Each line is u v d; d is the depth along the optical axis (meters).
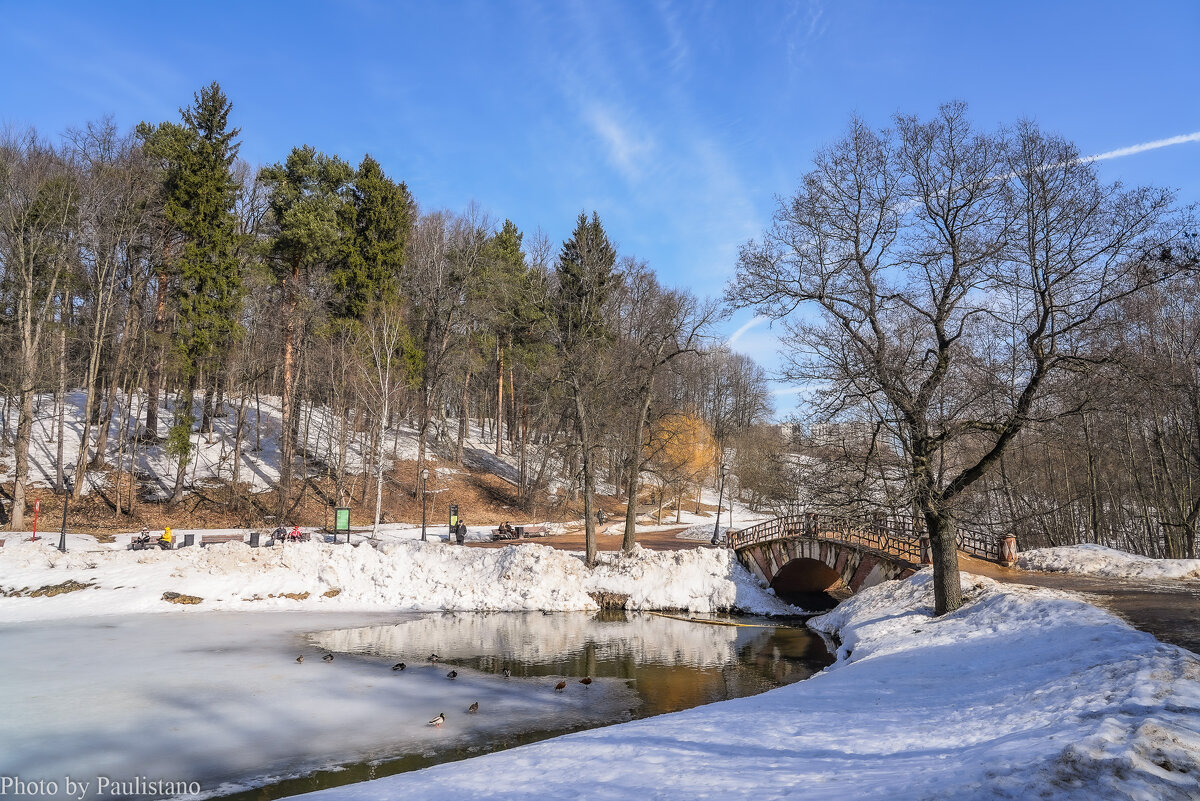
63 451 45.75
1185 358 30.84
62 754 14.09
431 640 25.86
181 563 31.45
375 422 51.16
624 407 40.69
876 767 8.20
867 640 21.59
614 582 34.22
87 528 39.31
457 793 9.13
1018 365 22.64
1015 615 18.33
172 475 47.97
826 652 24.91
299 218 47.31
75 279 43.84
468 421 76.00
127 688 18.38
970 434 23.86
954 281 20.30
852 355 21.02
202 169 46.44
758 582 35.75
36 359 39.97
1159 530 40.47
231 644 23.81
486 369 66.38
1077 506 41.69
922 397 20.19
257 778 13.16
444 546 35.84
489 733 15.91
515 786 9.18
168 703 17.34
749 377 90.81
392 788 9.86
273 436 57.09
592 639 26.73
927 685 14.12
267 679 19.70
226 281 46.53
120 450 42.91
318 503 49.09
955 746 8.84
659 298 39.12
